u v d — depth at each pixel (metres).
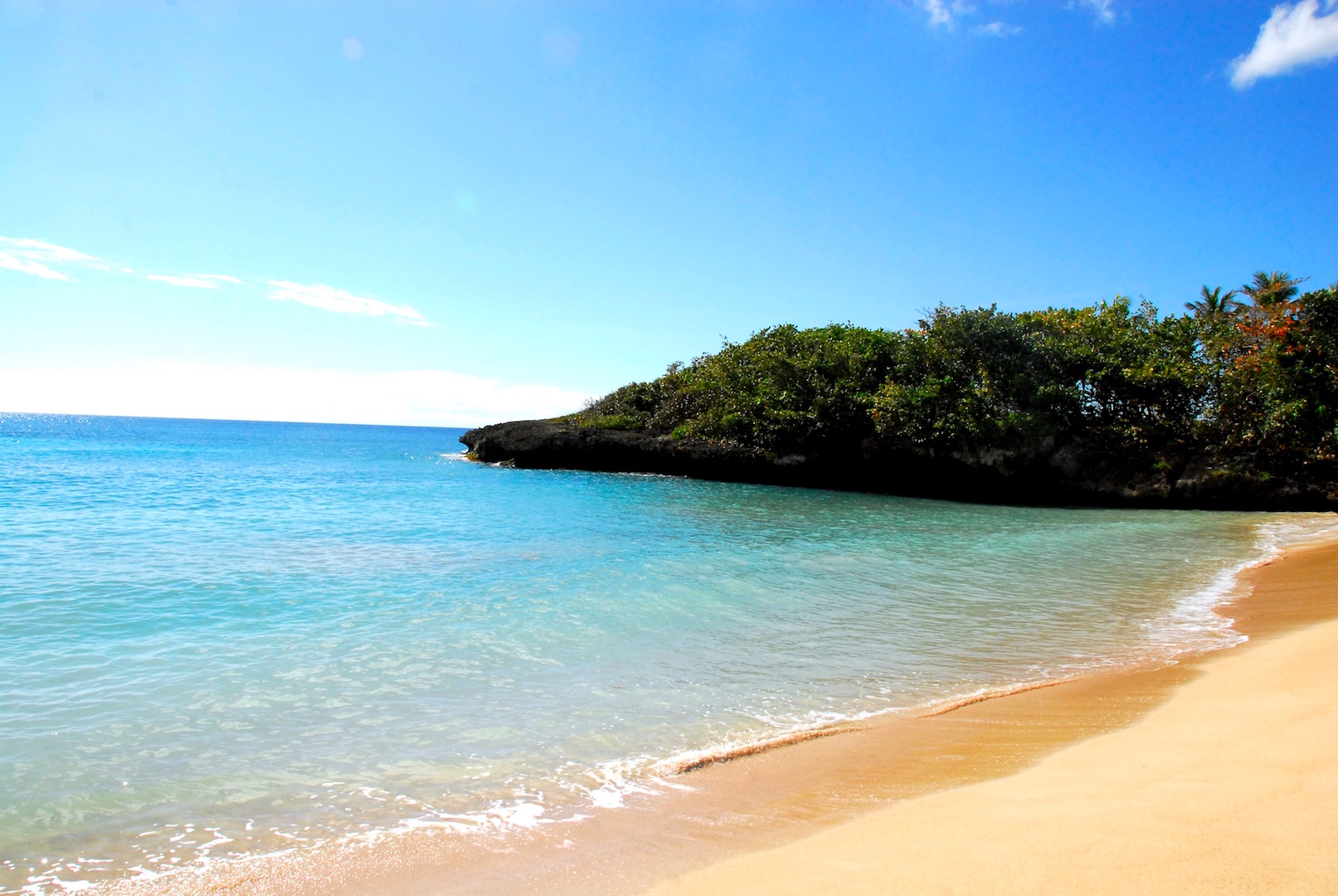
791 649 7.52
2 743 4.89
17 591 9.09
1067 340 30.77
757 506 23.00
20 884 3.36
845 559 13.27
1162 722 5.23
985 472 29.62
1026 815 3.67
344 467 37.44
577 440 37.59
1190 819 3.40
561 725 5.40
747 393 36.84
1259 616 9.16
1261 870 2.84
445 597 9.51
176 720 5.37
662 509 20.81
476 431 45.97
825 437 33.19
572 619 8.54
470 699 5.92
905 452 31.00
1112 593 10.64
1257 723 4.93
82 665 6.53
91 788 4.31
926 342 32.81
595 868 3.47
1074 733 5.13
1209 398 28.75
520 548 13.49
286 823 3.96
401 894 3.30
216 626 7.91
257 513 17.70
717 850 3.60
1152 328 31.73
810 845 3.56
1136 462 28.61
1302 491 25.94
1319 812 3.31
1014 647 7.72
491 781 4.48
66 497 20.28
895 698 6.11
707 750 4.97
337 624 8.09
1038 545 15.88
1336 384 26.58
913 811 3.89
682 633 8.05
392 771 4.62
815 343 37.50
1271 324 30.67
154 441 71.75
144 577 10.09
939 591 10.62
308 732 5.21
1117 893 2.78
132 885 3.37
